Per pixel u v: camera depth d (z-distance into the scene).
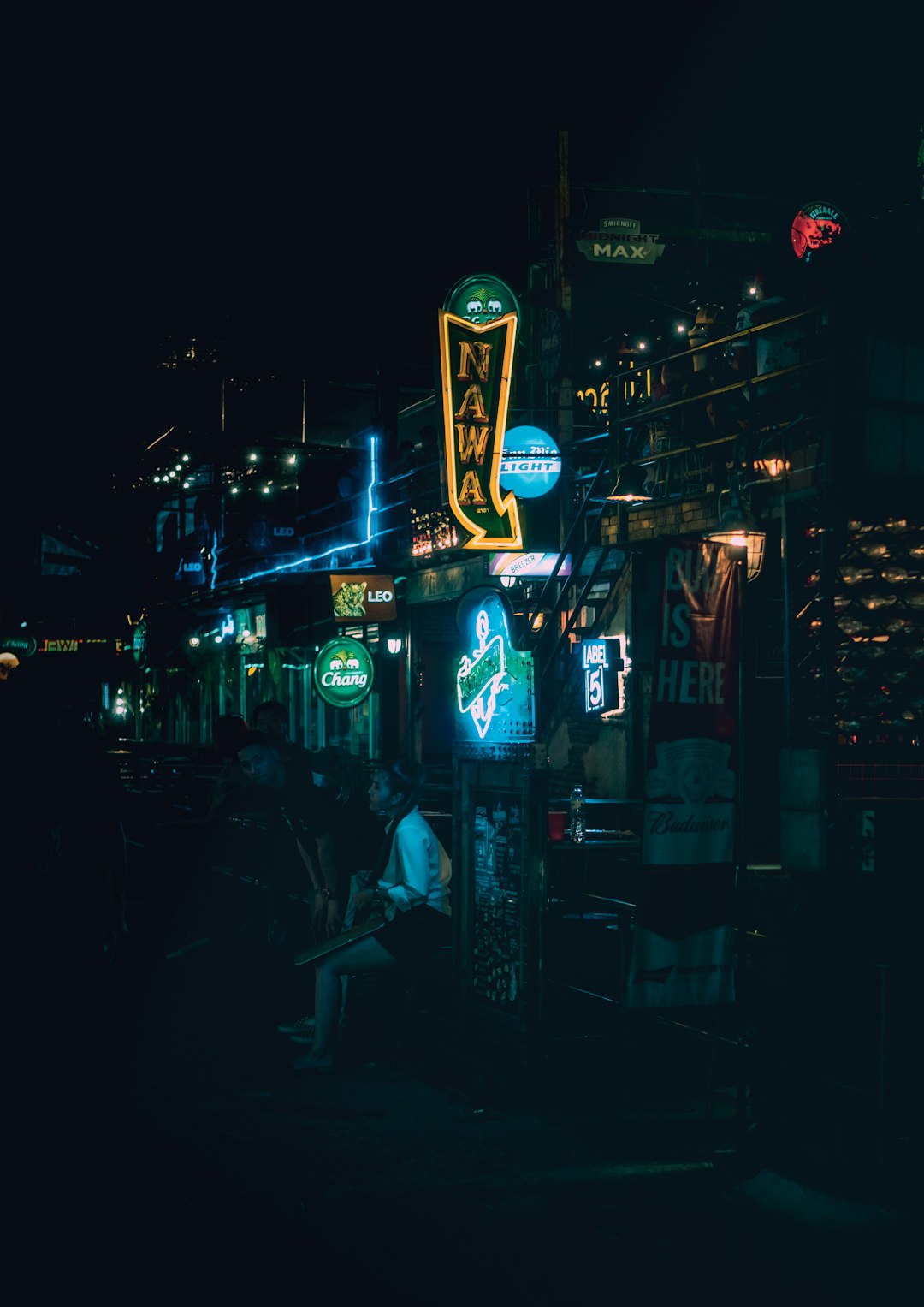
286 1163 5.45
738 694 5.98
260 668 28.42
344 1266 4.33
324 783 10.26
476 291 14.44
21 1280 4.20
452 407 14.34
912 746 6.32
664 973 5.85
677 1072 6.79
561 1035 6.57
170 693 36.84
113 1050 7.48
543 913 6.57
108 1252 4.44
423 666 20.45
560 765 15.27
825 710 7.04
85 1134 5.86
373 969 7.07
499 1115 6.23
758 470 10.79
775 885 8.09
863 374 8.14
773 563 11.43
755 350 11.12
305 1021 7.75
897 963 5.53
